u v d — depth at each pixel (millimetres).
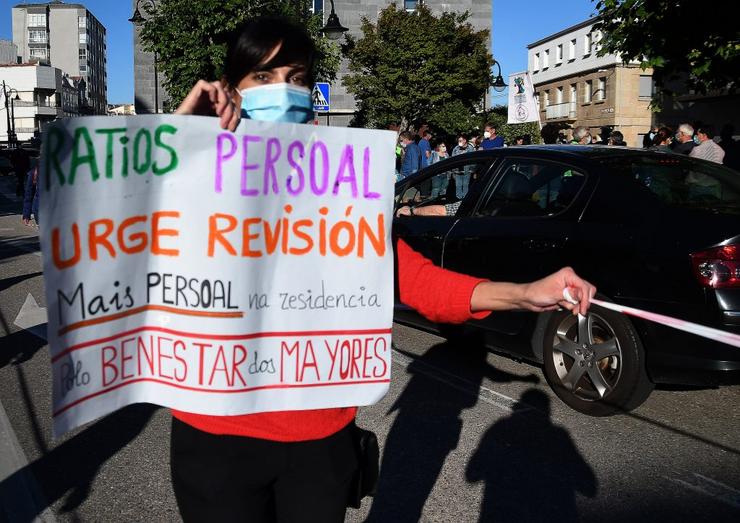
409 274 1793
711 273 3830
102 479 3527
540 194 4801
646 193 4270
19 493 3377
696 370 3918
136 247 1550
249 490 1637
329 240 1688
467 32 26547
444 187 5906
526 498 3303
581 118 52406
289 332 1662
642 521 3104
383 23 26391
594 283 4246
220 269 1594
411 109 26656
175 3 14859
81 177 1467
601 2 7949
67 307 1463
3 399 4695
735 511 3193
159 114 1535
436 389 4816
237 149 1595
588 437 4004
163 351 1605
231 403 1608
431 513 3158
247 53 1700
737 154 11711
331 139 1673
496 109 28734
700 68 7371
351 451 1747
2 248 12172
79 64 142500
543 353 4605
